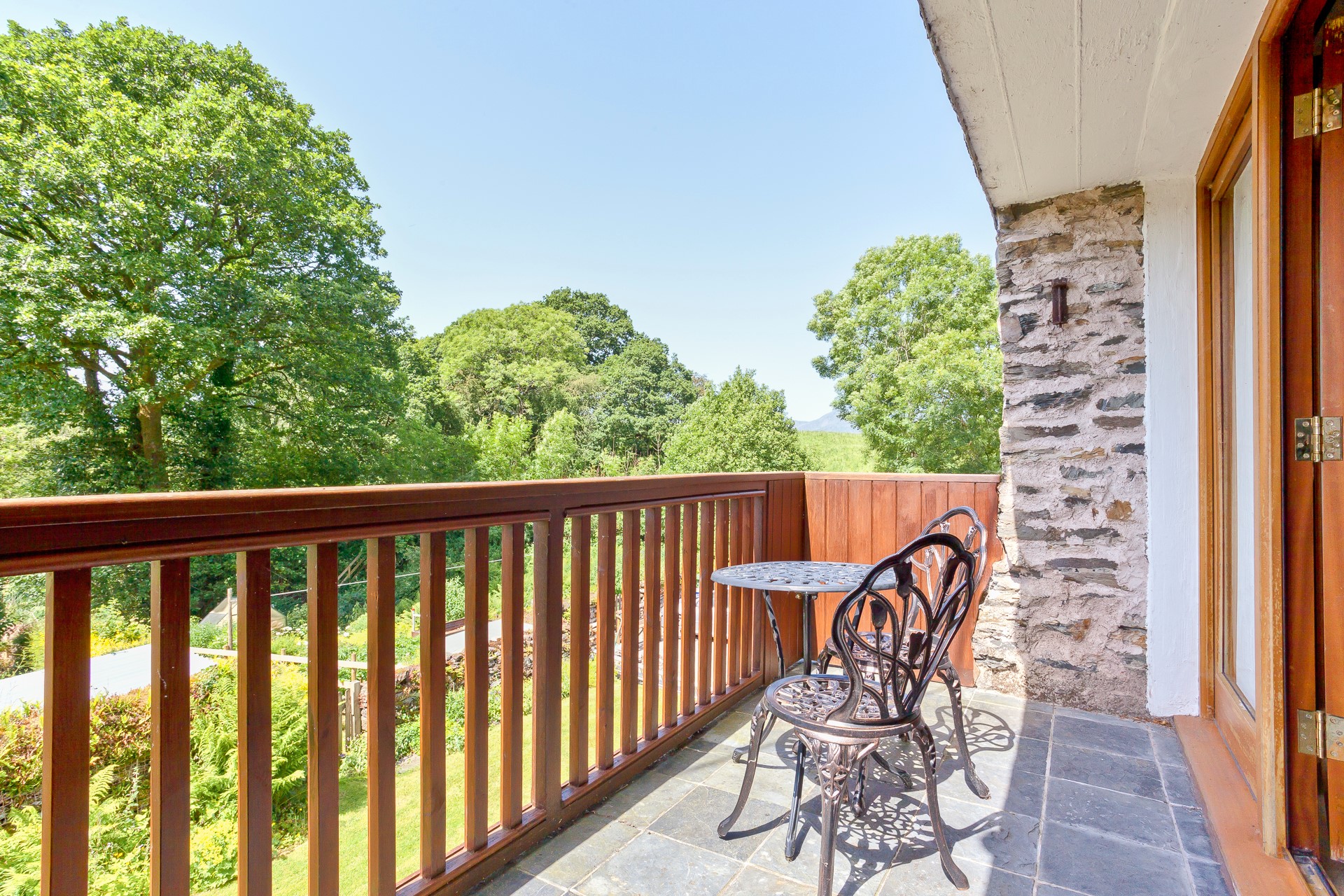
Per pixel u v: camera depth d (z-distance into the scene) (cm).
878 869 159
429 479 1752
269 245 1287
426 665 139
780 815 186
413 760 462
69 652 81
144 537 87
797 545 338
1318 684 154
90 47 1148
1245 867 151
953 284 1659
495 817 248
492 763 281
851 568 239
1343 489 150
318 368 1328
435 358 2773
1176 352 266
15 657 786
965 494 311
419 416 2052
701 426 2009
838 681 184
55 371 1081
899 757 229
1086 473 283
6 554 73
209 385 1232
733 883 153
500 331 2814
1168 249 269
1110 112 221
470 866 149
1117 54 188
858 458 1908
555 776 176
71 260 1023
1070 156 254
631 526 210
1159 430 268
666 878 154
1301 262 158
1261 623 163
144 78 1198
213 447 1338
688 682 244
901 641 149
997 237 310
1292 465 158
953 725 260
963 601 159
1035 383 296
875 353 1795
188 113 1146
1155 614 267
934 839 167
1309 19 156
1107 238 282
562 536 177
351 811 331
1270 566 159
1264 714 160
